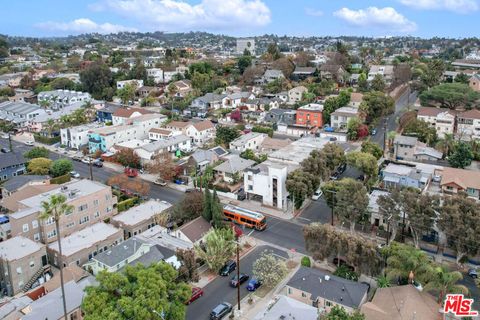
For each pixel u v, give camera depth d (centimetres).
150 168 8550
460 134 10425
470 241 5038
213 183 8169
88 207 6544
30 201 6406
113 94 16938
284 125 11900
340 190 6022
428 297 4409
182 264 4953
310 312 4197
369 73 17088
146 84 18238
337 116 11519
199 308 4706
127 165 9256
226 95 14788
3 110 13712
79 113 12756
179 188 8175
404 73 15862
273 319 4094
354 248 4903
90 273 5275
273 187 7175
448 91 12888
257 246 6025
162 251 5481
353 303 4400
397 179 7294
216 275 5362
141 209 6756
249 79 17338
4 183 7931
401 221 5997
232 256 5672
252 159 8938
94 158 10025
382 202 5712
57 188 6912
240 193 7775
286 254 5784
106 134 10394
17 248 5388
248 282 5188
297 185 6688
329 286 4659
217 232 5497
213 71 18912
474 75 15075
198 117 13550
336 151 7900
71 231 6338
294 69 18150
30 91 17825
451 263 5450
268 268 4944
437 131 10931
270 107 13800
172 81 18288
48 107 14962
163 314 3734
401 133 10862
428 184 7369
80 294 4522
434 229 5784
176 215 6519
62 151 10838
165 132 10888
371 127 11438
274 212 7075
